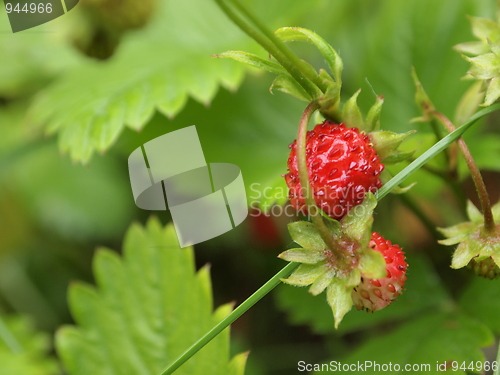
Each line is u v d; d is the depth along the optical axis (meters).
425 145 0.21
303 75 0.18
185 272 0.21
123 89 0.23
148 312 0.21
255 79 0.27
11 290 0.29
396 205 0.24
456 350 0.20
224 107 0.26
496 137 0.22
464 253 0.18
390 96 0.24
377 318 0.22
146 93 0.23
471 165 0.18
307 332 0.27
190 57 0.25
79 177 0.30
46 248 0.30
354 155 0.17
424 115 0.19
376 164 0.17
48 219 0.30
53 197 0.30
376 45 0.25
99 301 0.21
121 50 0.26
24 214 0.30
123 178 0.31
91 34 0.22
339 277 0.17
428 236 0.23
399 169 0.21
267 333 0.27
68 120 0.23
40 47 0.28
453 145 0.20
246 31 0.18
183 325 0.21
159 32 0.27
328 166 0.17
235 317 0.18
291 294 0.22
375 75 0.24
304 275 0.17
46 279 0.30
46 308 0.29
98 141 0.22
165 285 0.21
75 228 0.29
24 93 0.30
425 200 0.23
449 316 0.21
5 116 0.31
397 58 0.24
